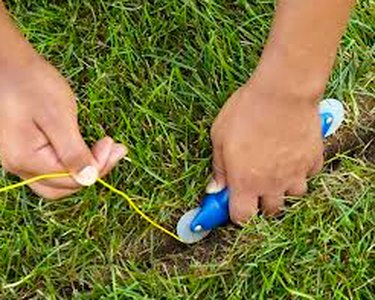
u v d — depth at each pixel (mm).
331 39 837
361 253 947
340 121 1016
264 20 1067
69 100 849
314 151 917
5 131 835
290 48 842
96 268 962
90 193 977
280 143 892
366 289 936
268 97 874
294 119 881
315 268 943
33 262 964
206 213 948
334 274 939
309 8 818
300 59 845
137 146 1000
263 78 870
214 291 946
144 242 976
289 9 828
